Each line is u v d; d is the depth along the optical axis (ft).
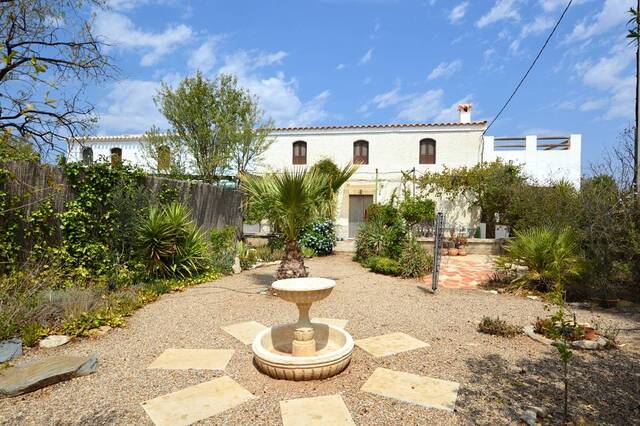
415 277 31.65
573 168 59.47
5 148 19.63
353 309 21.58
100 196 25.43
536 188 42.63
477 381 12.57
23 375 12.16
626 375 13.07
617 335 17.12
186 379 12.68
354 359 14.39
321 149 65.36
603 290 23.68
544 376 12.97
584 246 25.85
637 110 27.84
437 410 10.74
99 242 25.22
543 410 10.55
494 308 22.08
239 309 21.24
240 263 34.53
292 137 65.98
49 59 28.48
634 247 24.22
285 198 22.70
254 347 13.34
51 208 23.02
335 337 15.08
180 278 28.04
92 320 17.39
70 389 12.01
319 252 46.60
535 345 15.97
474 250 48.70
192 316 19.86
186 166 56.03
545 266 25.49
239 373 13.14
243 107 56.18
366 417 10.38
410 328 18.24
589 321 19.61
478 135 61.36
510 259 27.71
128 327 17.98
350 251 50.60
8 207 21.25
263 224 56.29
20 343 14.79
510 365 13.88
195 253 29.53
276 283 13.92
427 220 57.57
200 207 36.47
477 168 57.77
